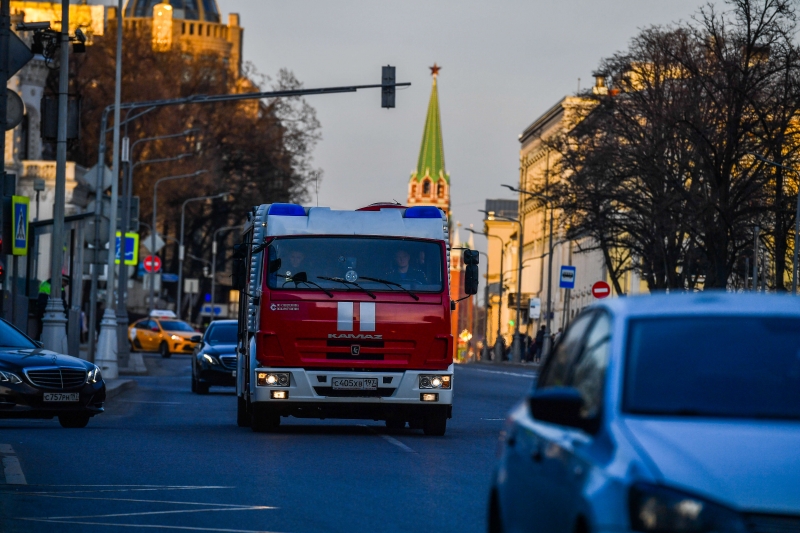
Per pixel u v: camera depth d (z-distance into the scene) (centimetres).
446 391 2291
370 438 2250
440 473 1656
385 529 1173
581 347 773
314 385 2262
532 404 689
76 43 3431
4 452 1848
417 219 2339
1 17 2783
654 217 6138
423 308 2289
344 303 2270
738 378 688
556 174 6862
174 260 10894
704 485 595
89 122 8819
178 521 1216
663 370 690
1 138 2788
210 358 3906
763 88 5991
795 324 719
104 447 1970
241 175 9938
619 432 642
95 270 4403
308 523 1208
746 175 5941
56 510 1281
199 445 2036
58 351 3331
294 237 2300
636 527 588
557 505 684
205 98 3972
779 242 6028
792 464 605
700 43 6175
